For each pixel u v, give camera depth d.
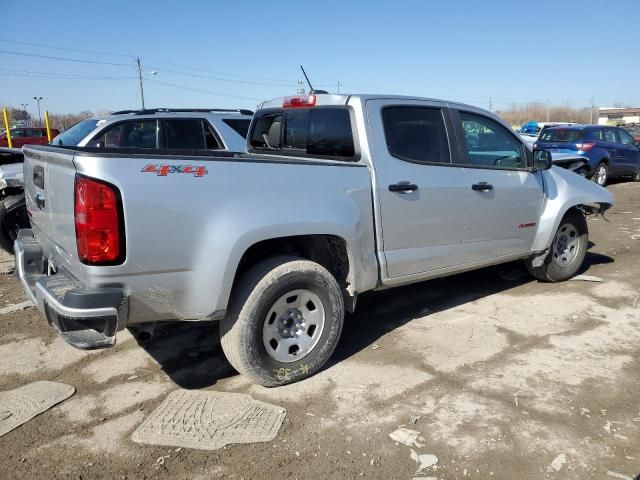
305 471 2.82
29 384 3.72
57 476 2.79
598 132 15.06
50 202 3.41
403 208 4.18
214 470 2.83
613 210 11.23
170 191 3.04
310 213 3.55
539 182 5.41
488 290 5.76
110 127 7.13
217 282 3.21
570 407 3.39
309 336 3.75
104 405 3.46
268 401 3.50
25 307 5.17
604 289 5.75
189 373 3.90
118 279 2.96
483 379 3.77
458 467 2.84
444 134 4.56
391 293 5.67
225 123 7.73
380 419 3.29
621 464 2.85
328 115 4.27
